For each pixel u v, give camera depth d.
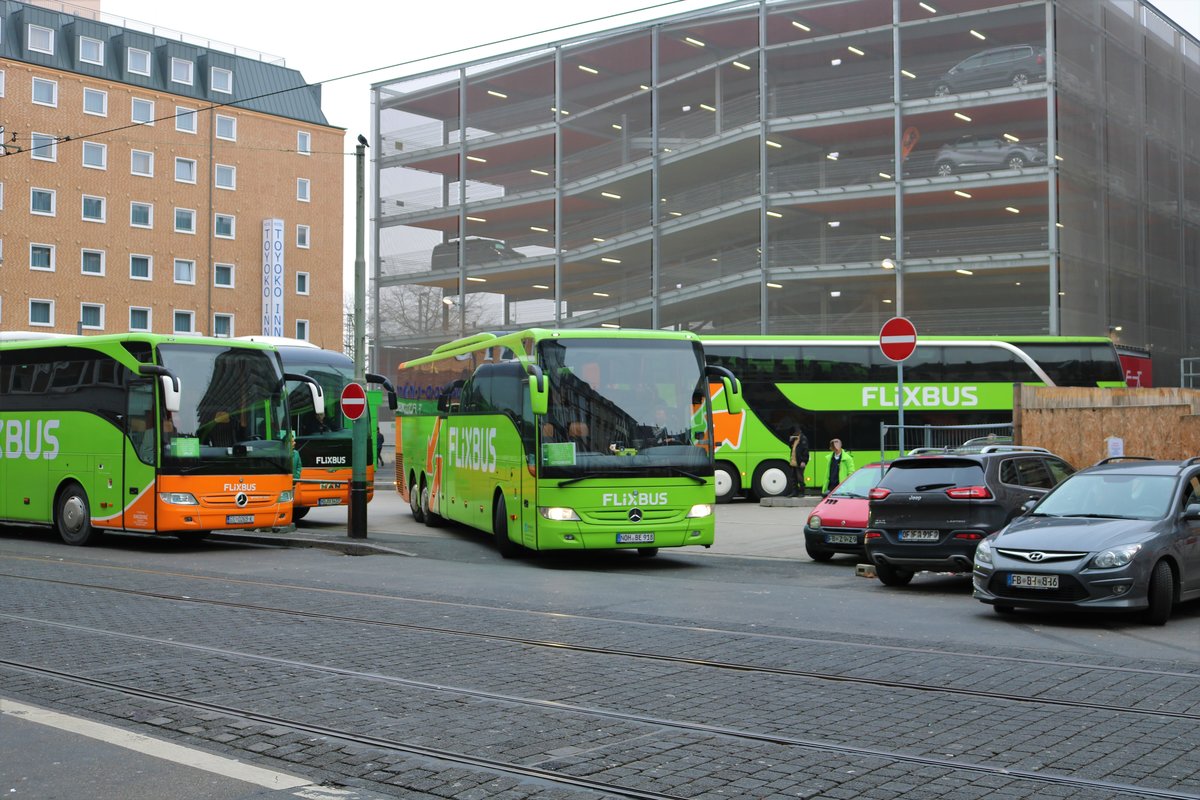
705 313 45.94
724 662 9.64
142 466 20.06
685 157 46.12
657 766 6.46
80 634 10.97
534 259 51.53
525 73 53.47
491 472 20.06
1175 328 47.44
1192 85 51.00
